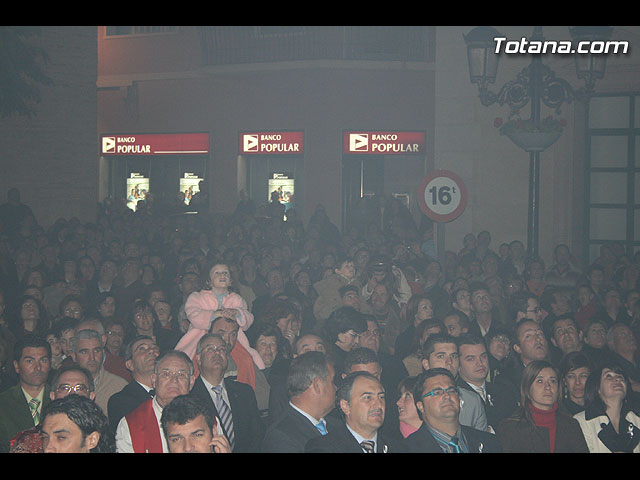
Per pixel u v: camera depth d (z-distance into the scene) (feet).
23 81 61.57
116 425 21.18
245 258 42.52
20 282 40.40
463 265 44.01
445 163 61.41
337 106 93.56
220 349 21.50
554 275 43.73
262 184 97.45
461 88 60.80
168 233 59.77
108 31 100.53
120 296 38.29
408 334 30.07
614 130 59.72
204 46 93.76
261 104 96.07
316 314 34.06
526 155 59.72
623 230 60.03
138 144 100.68
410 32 88.58
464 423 20.97
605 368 20.43
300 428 18.49
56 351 25.38
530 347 25.38
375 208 87.66
